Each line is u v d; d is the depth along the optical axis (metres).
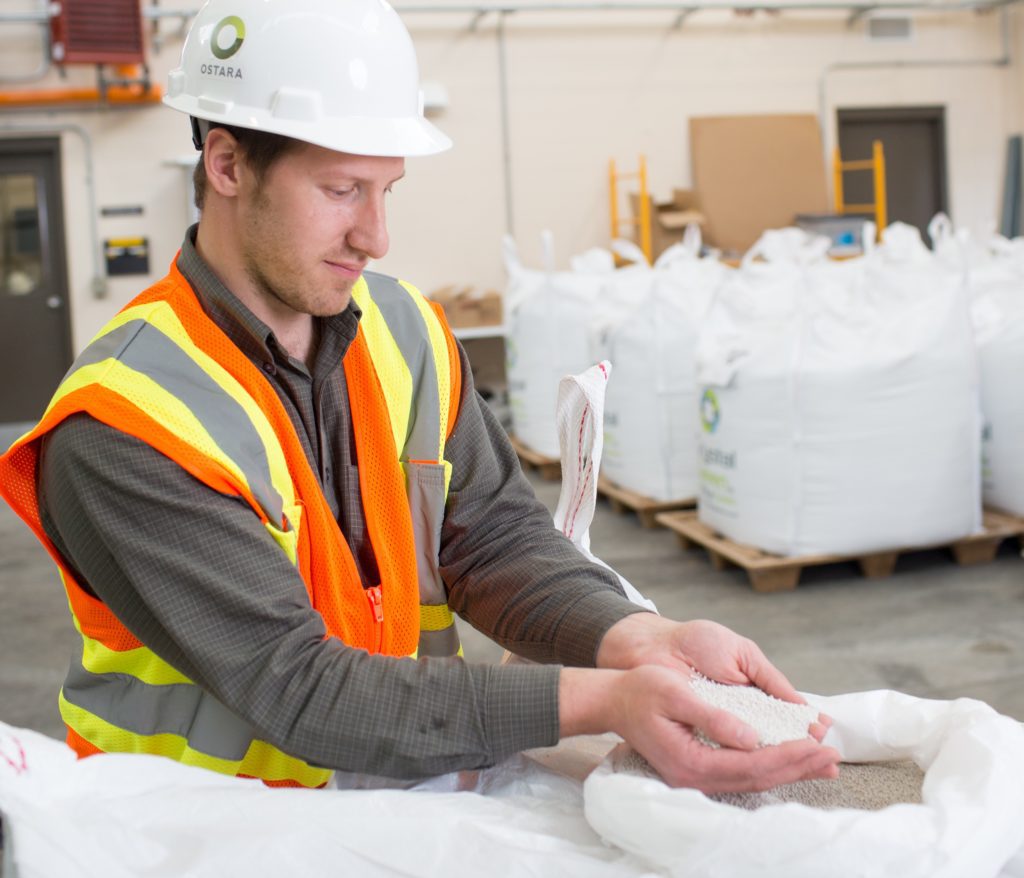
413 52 0.89
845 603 3.19
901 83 8.07
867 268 3.22
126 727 0.92
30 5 6.89
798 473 3.16
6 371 7.14
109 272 7.11
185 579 0.79
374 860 0.72
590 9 7.46
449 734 0.79
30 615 3.50
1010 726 0.78
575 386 1.01
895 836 0.66
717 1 7.57
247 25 0.84
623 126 7.69
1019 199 8.27
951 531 3.29
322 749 0.79
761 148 7.69
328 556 0.91
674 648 0.91
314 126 0.81
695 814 0.69
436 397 1.02
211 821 0.72
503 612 1.01
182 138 7.10
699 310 4.07
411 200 7.52
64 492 0.82
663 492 4.11
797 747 0.75
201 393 0.86
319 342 0.95
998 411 3.56
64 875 0.67
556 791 0.85
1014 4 8.11
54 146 7.02
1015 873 0.71
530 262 7.68
